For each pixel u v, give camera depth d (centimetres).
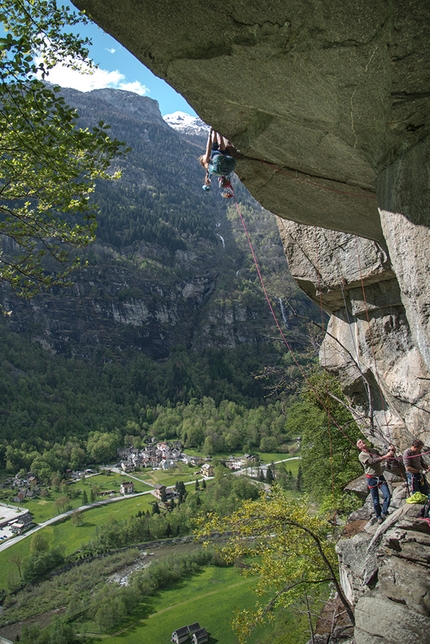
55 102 709
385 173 457
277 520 1267
